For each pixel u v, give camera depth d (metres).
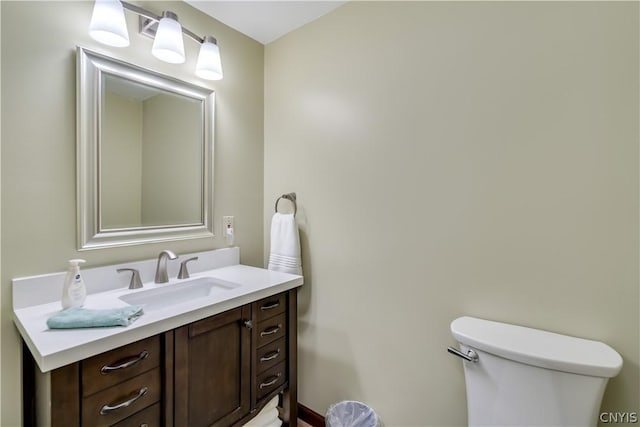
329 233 1.69
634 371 0.96
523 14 1.13
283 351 1.46
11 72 1.04
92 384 0.85
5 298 1.03
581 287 1.04
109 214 1.29
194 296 1.46
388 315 1.49
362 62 1.55
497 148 1.19
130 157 1.35
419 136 1.38
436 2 1.32
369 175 1.54
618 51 0.97
